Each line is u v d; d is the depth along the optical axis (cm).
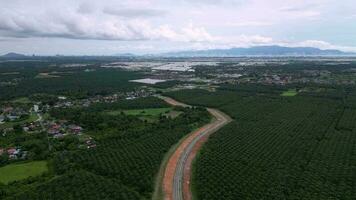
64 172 17525
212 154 19538
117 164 18188
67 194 14762
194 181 16700
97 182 15900
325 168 17112
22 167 18400
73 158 19150
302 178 16038
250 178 16112
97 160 18738
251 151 19862
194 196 15262
